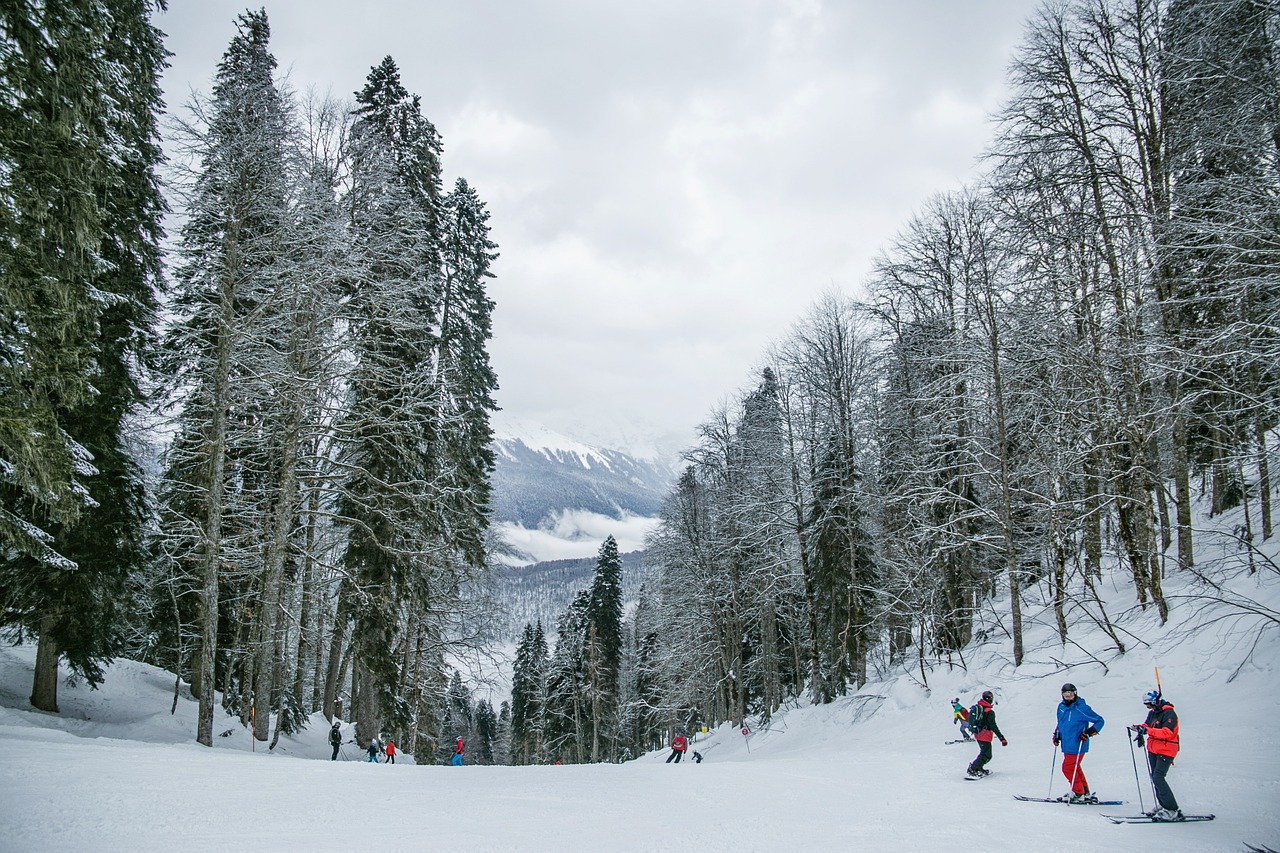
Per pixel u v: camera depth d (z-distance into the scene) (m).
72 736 15.51
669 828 9.15
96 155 12.33
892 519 26.66
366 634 22.41
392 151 25.59
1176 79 15.91
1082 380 18.19
